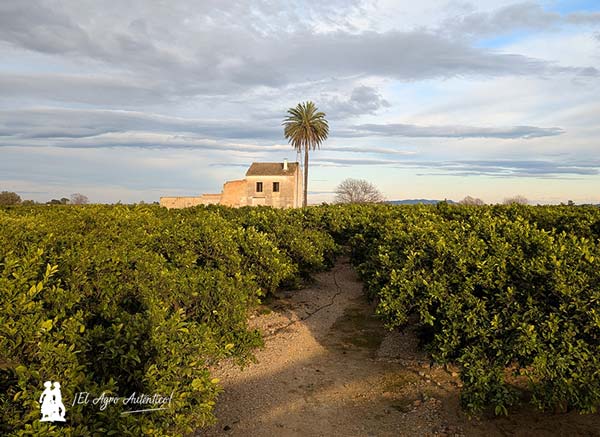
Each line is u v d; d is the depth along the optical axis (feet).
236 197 180.45
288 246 33.88
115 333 11.82
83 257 16.15
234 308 19.24
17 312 10.59
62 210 41.29
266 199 176.35
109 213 33.12
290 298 33.42
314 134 178.09
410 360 21.94
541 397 15.52
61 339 10.76
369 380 20.08
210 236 26.84
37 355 10.31
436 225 24.36
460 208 48.08
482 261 17.44
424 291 17.97
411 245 20.97
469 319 15.40
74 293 13.37
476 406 14.19
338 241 44.75
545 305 14.80
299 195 195.11
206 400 12.22
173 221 35.45
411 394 18.52
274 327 27.43
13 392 9.75
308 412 17.31
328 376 20.67
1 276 11.89
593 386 12.68
